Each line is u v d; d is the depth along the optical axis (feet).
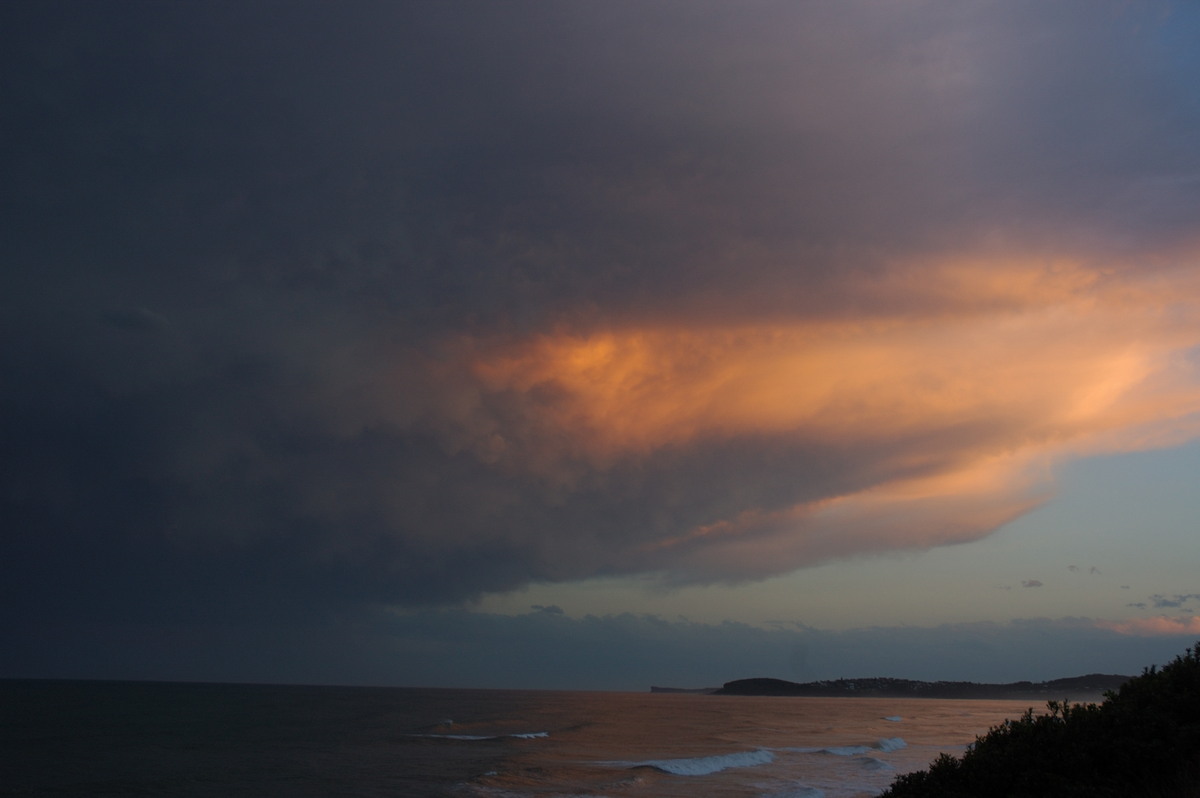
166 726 270.26
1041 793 36.55
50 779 142.92
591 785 132.46
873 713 537.65
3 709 356.38
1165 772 34.88
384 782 136.56
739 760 172.96
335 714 360.28
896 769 160.76
